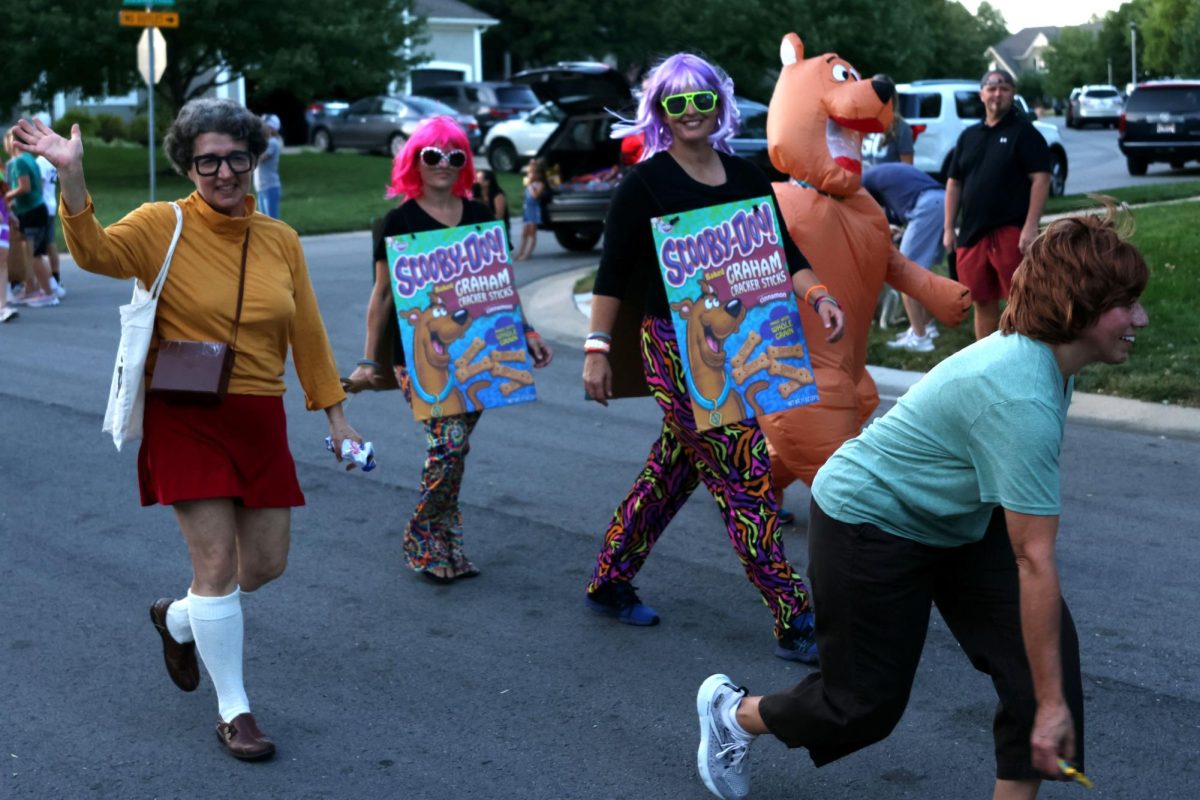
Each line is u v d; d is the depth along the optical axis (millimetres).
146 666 4824
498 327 5453
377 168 30953
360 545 6180
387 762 4090
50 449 7949
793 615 4734
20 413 8891
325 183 28000
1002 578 3197
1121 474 7129
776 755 4102
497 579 5727
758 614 5301
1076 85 115438
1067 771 2838
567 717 4395
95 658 4895
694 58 4652
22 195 13617
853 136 5582
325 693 4598
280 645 5020
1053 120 77625
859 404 5617
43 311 13508
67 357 10953
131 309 3922
